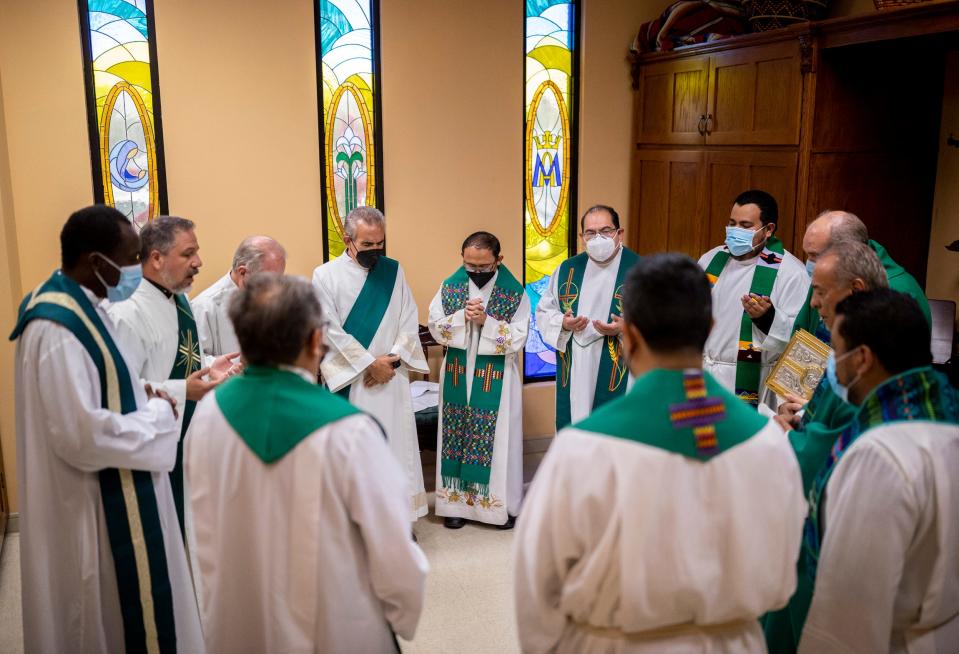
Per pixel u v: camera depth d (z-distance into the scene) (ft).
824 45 10.91
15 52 11.29
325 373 11.16
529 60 14.05
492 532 12.24
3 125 11.25
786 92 11.43
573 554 4.32
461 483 12.27
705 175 13.03
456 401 12.12
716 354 11.02
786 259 10.66
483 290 12.06
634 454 4.16
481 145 13.84
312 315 5.08
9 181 11.43
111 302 7.38
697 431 4.21
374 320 11.34
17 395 6.65
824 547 5.30
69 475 6.63
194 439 5.19
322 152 12.98
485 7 13.47
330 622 5.05
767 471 4.29
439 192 13.74
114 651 7.04
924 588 5.11
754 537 4.25
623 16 14.29
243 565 5.12
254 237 9.92
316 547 4.94
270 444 4.95
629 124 14.70
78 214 6.59
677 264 4.41
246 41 12.28
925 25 9.57
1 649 9.02
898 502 4.89
